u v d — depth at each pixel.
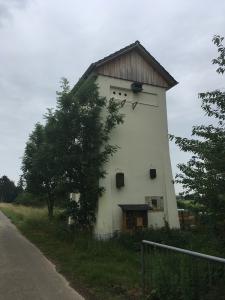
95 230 16.59
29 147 22.86
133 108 18.77
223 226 7.98
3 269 10.48
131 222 17.05
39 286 8.71
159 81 19.75
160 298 6.90
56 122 16.75
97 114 17.08
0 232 19.92
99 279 9.16
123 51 18.69
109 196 17.09
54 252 13.12
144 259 7.59
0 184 94.62
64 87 17.41
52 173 17.28
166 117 19.47
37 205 43.06
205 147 8.56
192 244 8.83
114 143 17.86
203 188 8.11
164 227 16.97
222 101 8.70
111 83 18.39
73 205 16.89
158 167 18.67
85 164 16.70
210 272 5.88
